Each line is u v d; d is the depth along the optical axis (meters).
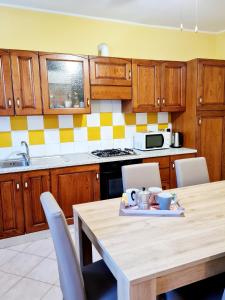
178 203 1.67
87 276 1.39
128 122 3.49
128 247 1.15
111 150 3.27
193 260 1.04
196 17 3.15
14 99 2.53
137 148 3.41
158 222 1.41
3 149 2.86
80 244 1.63
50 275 2.05
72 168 2.67
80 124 3.21
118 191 2.95
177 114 3.62
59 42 2.96
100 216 1.50
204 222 1.40
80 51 3.07
